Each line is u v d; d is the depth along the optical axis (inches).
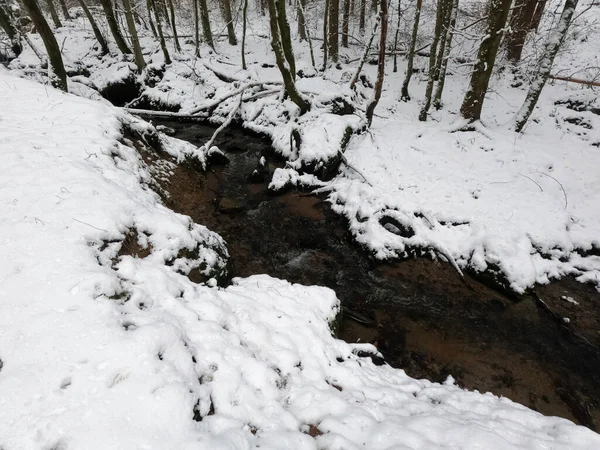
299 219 340.2
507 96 535.8
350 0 828.6
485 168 359.3
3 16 643.5
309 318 178.2
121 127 279.6
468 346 225.0
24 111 259.6
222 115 563.2
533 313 246.8
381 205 317.7
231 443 103.1
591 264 272.7
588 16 702.5
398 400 147.1
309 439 116.3
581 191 324.2
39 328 116.0
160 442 95.0
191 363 122.1
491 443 120.2
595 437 134.5
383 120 490.3
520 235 279.7
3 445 87.8
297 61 668.1
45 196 172.9
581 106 459.5
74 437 91.1
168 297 148.3
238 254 289.3
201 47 740.0
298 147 420.2
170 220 195.5
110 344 113.1
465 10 724.7
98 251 153.9
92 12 734.5
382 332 232.5
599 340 228.4
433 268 283.3
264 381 132.8
